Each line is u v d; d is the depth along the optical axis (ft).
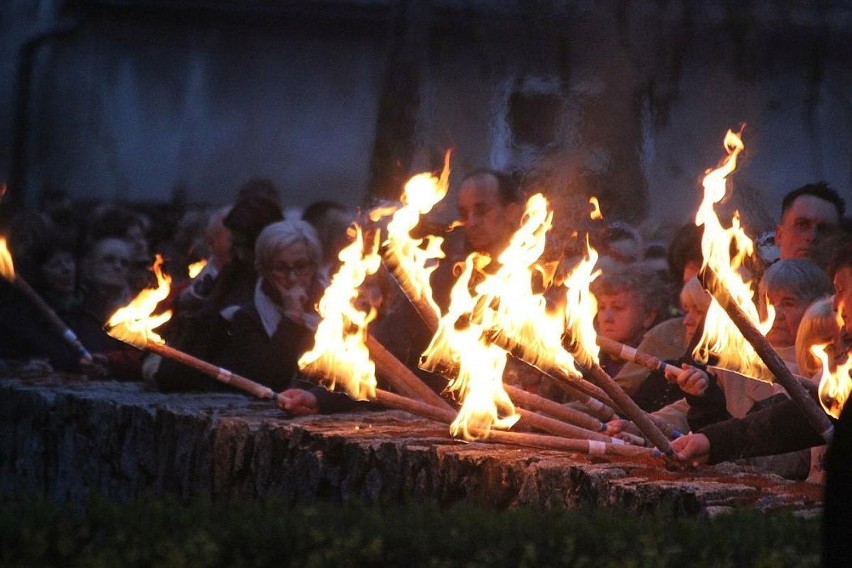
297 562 26.53
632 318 45.98
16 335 65.51
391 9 89.20
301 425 43.62
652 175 69.87
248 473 44.78
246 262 54.24
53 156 143.84
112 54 144.97
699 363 40.55
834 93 106.63
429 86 87.15
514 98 70.85
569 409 39.24
